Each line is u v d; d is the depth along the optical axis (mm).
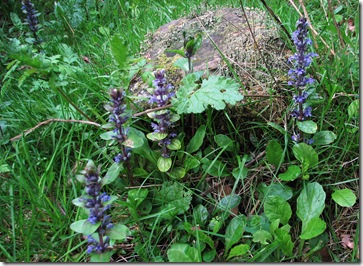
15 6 962
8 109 642
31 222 486
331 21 691
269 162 502
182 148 527
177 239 469
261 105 534
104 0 933
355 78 578
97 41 770
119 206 510
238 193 509
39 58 508
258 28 630
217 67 585
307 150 481
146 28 814
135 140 464
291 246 427
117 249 471
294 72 475
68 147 542
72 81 645
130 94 581
